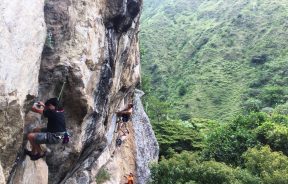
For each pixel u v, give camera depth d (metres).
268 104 52.62
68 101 8.41
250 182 17.17
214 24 83.75
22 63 6.27
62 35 7.88
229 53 70.38
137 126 21.78
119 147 18.94
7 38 5.89
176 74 71.62
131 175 17.52
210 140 24.45
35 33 6.65
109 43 10.11
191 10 100.12
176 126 35.12
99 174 15.32
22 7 6.32
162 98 64.19
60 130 7.21
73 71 7.96
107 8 9.69
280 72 60.09
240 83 61.75
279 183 17.00
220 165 17.83
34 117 7.45
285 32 68.62
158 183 17.98
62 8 7.85
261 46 67.88
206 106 57.97
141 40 84.56
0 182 5.62
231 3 88.75
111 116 13.59
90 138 10.49
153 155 22.69
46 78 7.67
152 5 120.56
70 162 9.52
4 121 5.93
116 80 12.27
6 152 6.22
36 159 7.54
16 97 6.08
